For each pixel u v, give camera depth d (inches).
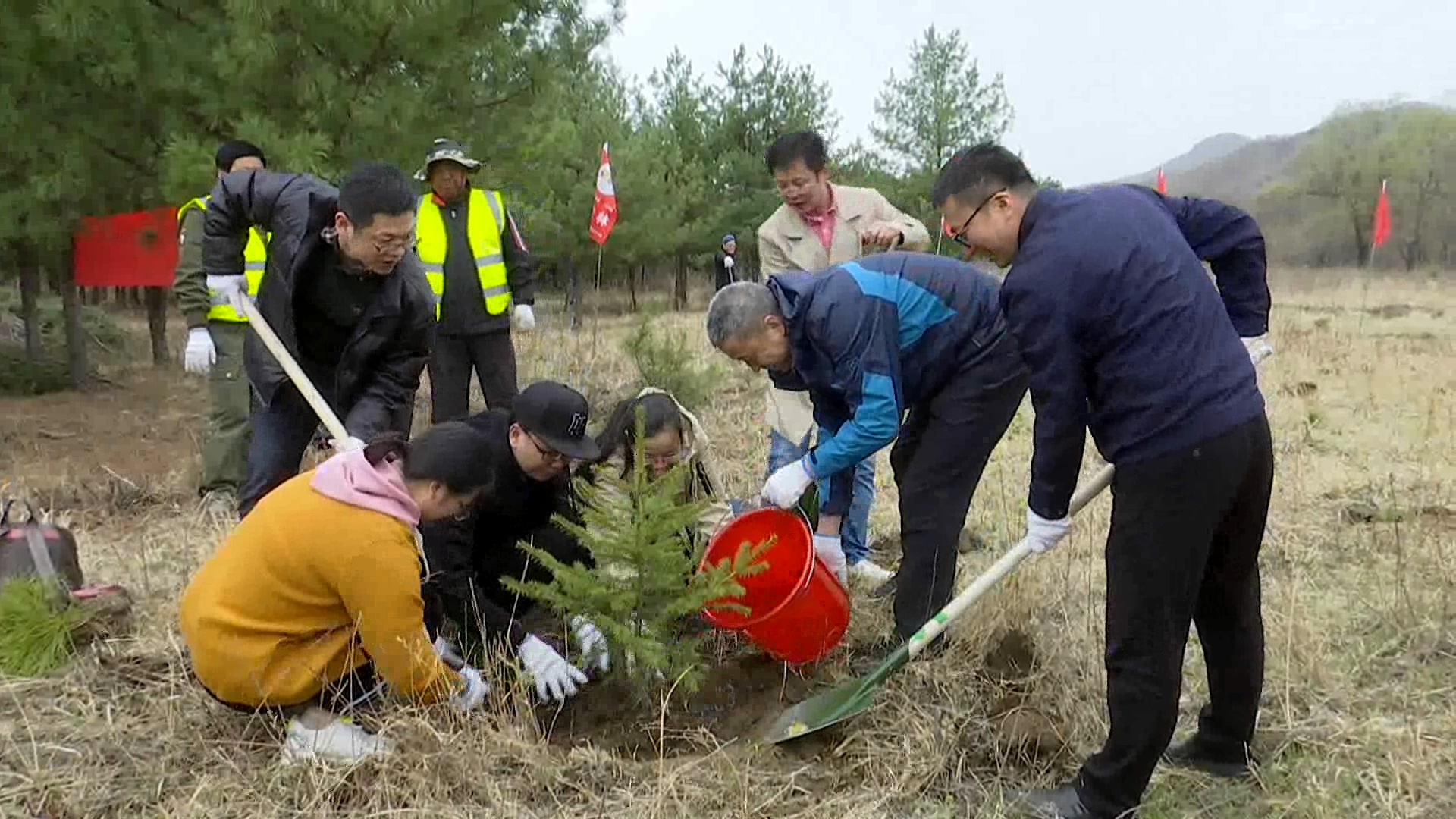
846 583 159.5
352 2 243.3
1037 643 134.3
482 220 221.1
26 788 105.9
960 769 114.7
